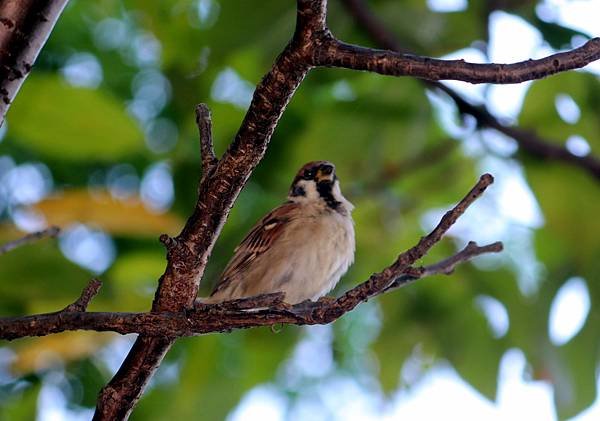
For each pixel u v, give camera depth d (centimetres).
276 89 452
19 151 1136
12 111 852
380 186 1145
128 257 890
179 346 1061
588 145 1130
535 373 1097
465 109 1074
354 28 1059
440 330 1136
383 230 1148
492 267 1131
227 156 473
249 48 1019
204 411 1029
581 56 455
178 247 481
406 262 495
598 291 1114
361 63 443
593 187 1091
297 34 445
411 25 1053
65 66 1166
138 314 495
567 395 1084
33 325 486
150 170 1152
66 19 1172
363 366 1247
